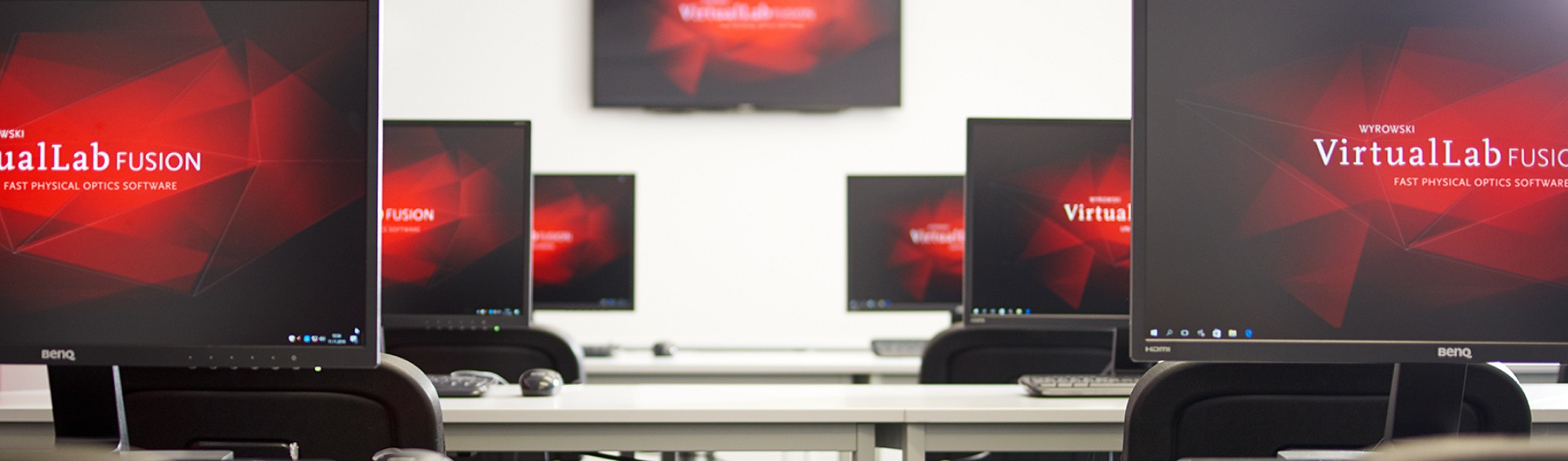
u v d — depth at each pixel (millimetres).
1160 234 1114
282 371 1196
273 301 1146
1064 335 2342
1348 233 1125
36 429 1546
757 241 5297
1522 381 1958
